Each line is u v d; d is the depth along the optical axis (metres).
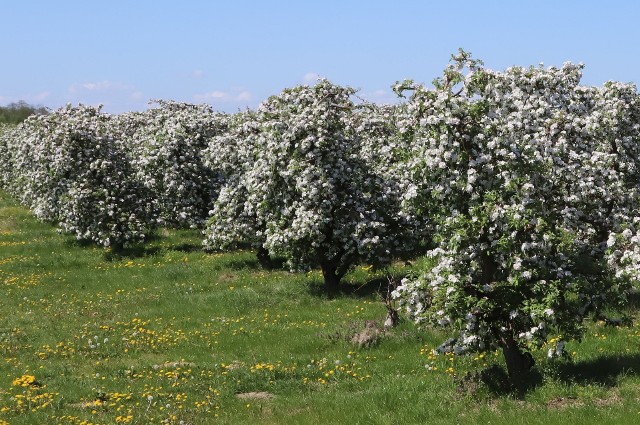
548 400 14.02
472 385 15.16
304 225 24.06
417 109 15.10
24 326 23.06
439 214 15.22
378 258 25.17
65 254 34.66
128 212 34.50
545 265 14.71
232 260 31.80
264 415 14.62
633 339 17.39
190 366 18.39
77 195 33.34
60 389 16.39
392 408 14.62
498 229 14.45
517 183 14.35
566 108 19.72
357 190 25.56
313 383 16.88
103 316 24.50
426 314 14.60
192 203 35.81
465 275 14.72
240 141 28.09
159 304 26.09
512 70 19.52
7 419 14.17
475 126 14.84
